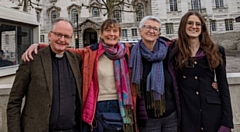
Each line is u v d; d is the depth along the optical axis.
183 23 3.00
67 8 49.78
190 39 3.02
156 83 2.89
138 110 3.01
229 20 43.47
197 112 2.87
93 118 2.84
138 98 3.03
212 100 2.87
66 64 2.79
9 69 7.21
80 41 45.78
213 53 2.87
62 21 2.68
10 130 2.41
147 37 2.99
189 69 2.97
